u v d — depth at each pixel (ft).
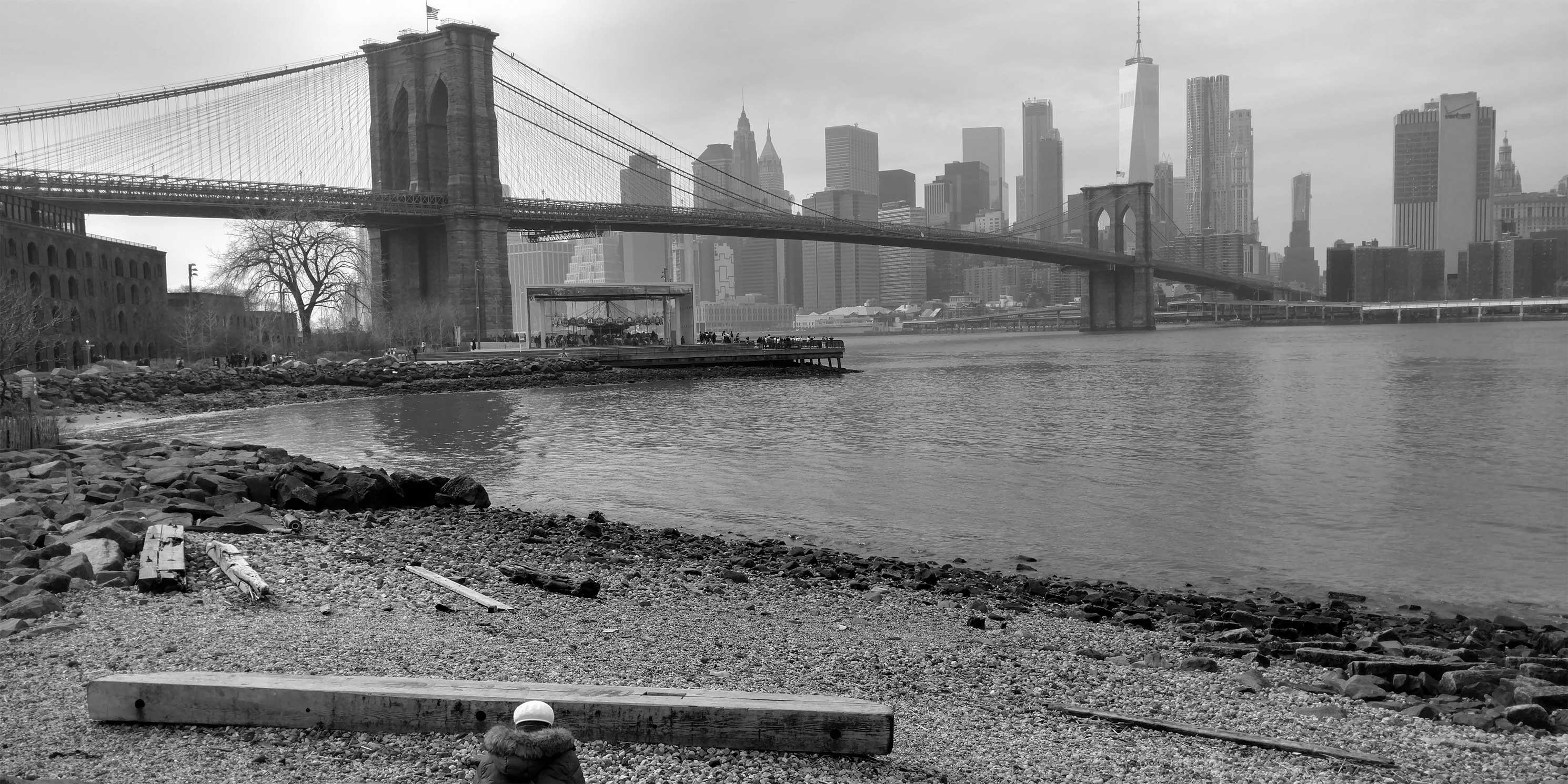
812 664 42.29
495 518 84.48
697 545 77.87
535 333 374.84
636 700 29.17
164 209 388.78
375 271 488.02
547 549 69.97
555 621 47.19
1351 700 41.11
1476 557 80.33
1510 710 39.17
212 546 52.80
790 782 27.14
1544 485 113.39
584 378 311.88
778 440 160.97
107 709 29.40
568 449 151.43
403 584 52.16
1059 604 62.59
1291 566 77.56
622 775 26.89
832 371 356.79
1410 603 67.15
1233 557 80.48
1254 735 35.47
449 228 475.31
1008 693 39.60
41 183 357.41
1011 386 287.07
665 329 386.32
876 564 74.38
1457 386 262.26
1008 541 86.12
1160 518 96.27
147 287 385.50
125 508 67.46
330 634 40.75
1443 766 33.32
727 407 224.12
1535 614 64.59
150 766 26.68
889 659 44.45
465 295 473.26
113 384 236.22
